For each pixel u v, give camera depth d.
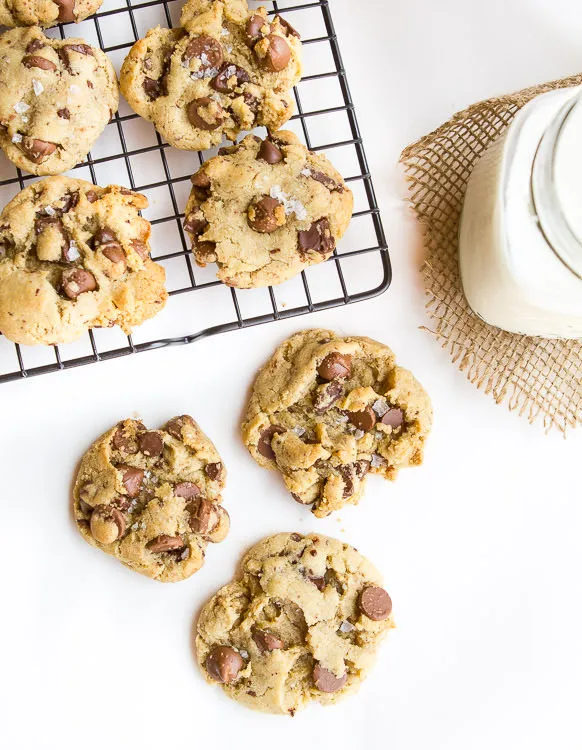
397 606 0.60
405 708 0.60
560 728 0.61
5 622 0.59
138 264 0.55
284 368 0.58
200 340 0.59
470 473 0.60
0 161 0.57
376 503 0.60
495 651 0.61
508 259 0.53
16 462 0.58
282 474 0.58
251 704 0.58
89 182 0.57
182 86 0.56
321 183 0.56
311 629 0.58
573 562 0.61
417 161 0.60
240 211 0.56
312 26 0.59
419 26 0.60
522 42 0.60
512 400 0.61
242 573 0.59
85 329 0.55
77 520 0.58
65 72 0.55
